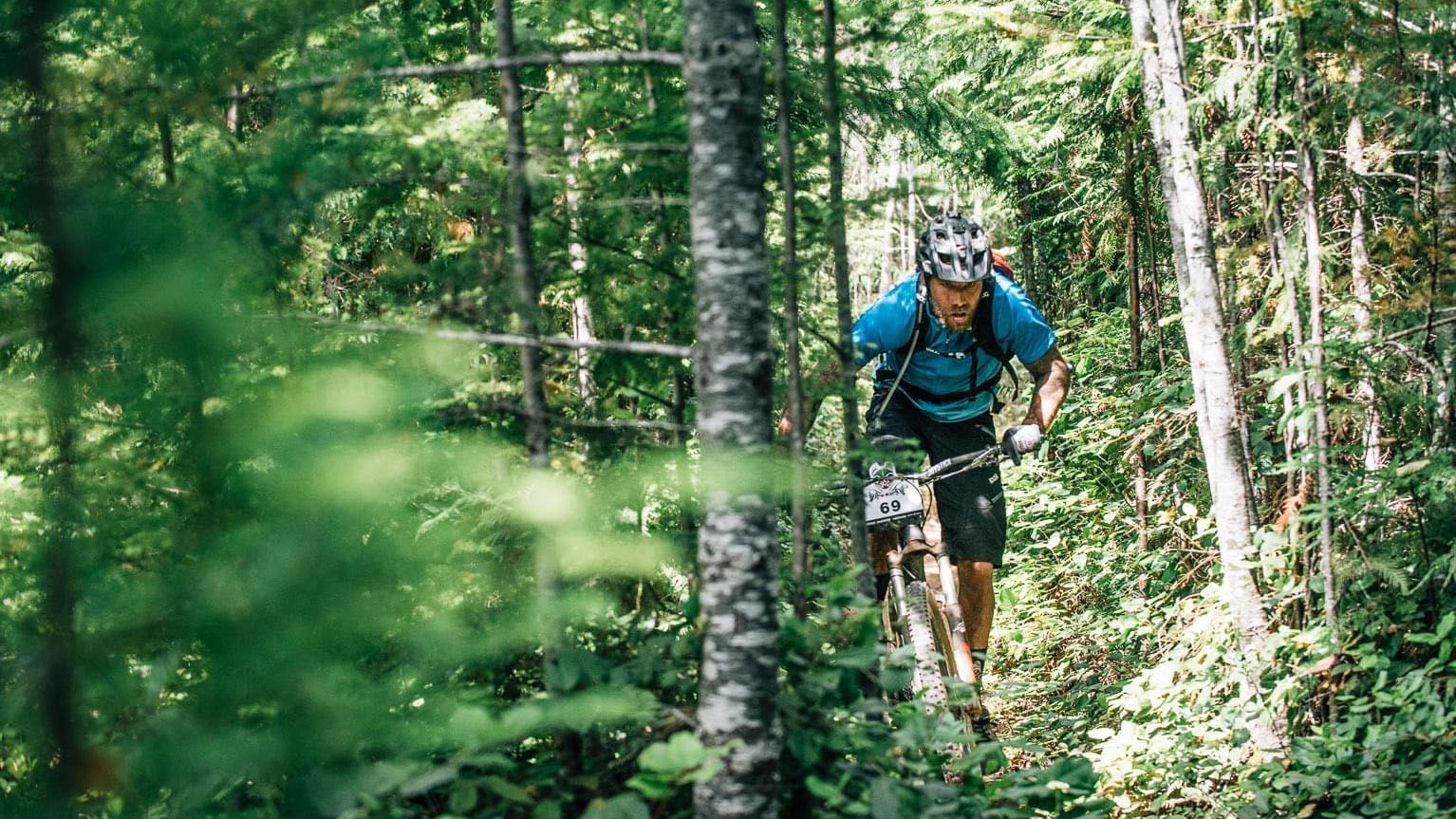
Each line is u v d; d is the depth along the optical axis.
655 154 2.87
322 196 2.47
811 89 3.59
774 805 2.27
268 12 2.56
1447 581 3.75
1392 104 3.66
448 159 2.84
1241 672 4.06
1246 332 4.30
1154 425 6.27
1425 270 3.89
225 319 2.18
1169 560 5.97
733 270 2.25
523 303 2.54
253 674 2.09
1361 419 4.09
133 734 2.23
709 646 2.27
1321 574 4.03
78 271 2.10
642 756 2.16
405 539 2.44
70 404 2.35
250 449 2.18
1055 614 6.51
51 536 2.37
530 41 2.79
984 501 4.50
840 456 3.22
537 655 2.84
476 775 2.54
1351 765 3.52
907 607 4.14
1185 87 4.23
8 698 2.18
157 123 2.62
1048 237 10.39
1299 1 3.77
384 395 2.25
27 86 2.32
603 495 2.82
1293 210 4.45
